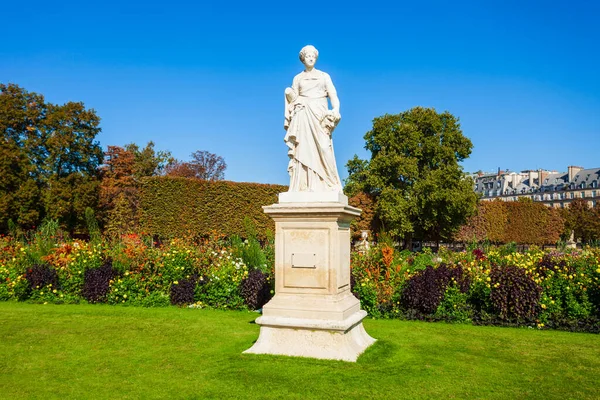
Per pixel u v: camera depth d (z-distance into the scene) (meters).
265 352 6.77
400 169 37.28
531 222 45.75
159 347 7.34
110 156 44.78
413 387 5.50
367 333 8.45
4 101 35.28
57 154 35.88
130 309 11.27
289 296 6.87
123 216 34.59
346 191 42.16
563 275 9.87
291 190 7.32
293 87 7.73
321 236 6.81
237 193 31.41
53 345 7.49
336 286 6.73
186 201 30.34
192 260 12.61
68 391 5.39
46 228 18.64
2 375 5.98
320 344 6.63
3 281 12.84
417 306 10.19
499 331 8.94
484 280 10.01
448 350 7.30
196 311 11.02
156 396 5.21
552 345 7.77
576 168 93.56
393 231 37.16
